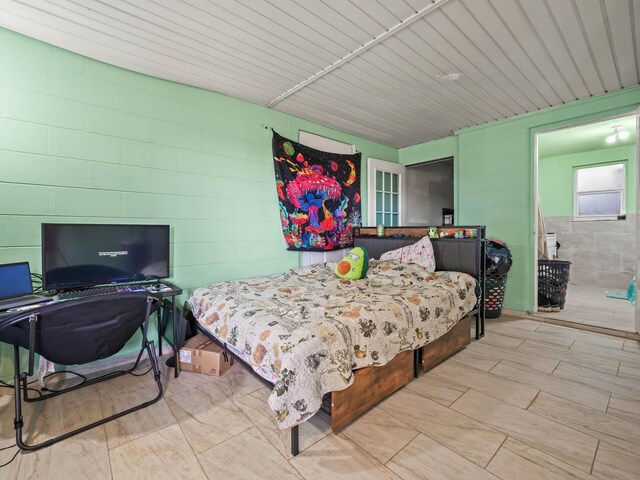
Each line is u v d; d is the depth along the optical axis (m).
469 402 1.85
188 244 2.74
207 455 1.44
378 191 4.50
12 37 1.96
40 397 1.88
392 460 1.40
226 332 1.92
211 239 2.87
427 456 1.43
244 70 2.47
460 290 2.60
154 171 2.54
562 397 1.90
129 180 2.42
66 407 1.82
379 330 1.78
